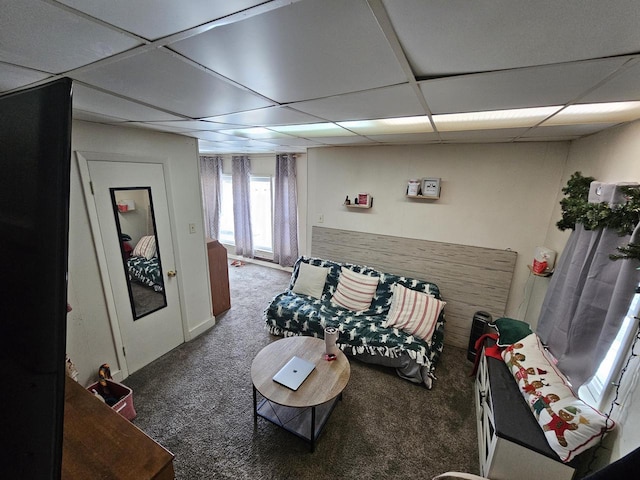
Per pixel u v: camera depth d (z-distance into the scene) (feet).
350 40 2.49
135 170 7.84
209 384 7.98
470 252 9.77
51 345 1.14
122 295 7.88
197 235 10.09
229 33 2.38
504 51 2.62
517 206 8.98
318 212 12.61
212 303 11.62
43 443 1.17
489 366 6.68
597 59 2.68
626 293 4.01
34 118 1.11
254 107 5.01
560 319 5.73
